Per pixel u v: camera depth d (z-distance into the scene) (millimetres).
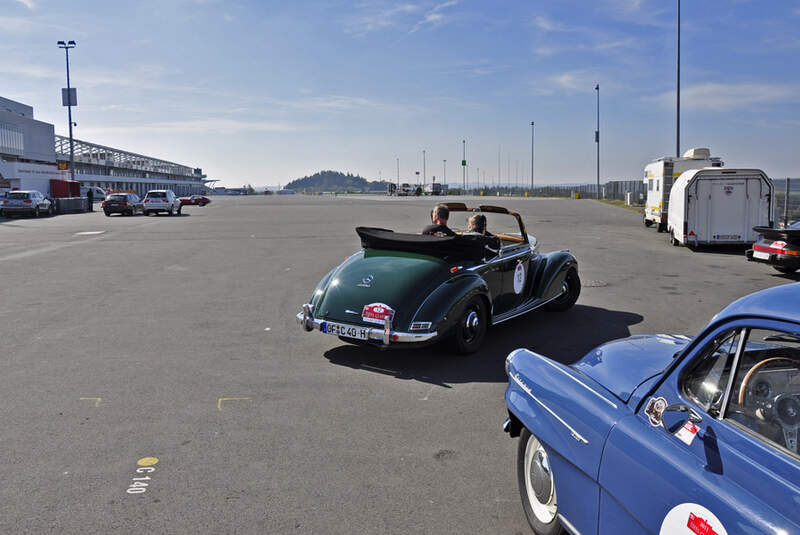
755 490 1787
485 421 4711
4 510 3432
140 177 141000
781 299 1993
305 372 5898
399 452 4184
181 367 6051
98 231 22625
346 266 6559
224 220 29484
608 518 2393
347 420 4730
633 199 41688
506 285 7066
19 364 6137
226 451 4191
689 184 15523
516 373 3209
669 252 15328
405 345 5793
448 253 6426
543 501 3084
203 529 3250
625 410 2459
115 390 5395
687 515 1955
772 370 2033
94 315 8359
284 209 42000
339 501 3547
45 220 30188
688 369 2256
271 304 9102
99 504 3498
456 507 3488
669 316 8250
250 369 5988
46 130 70875
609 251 15453
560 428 2707
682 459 2061
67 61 52375
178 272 12227
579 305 8969
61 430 4535
